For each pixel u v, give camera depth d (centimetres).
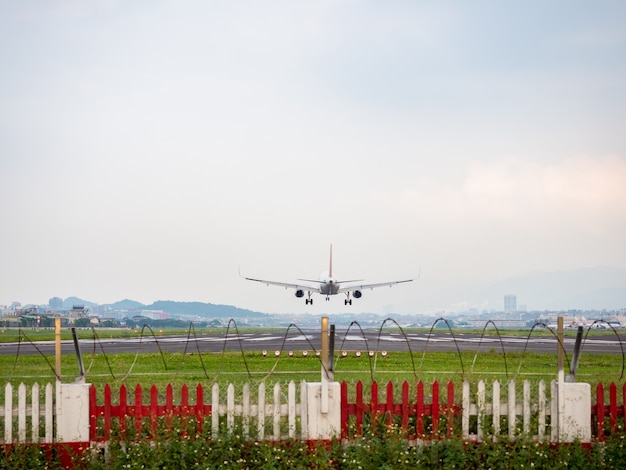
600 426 1628
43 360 3691
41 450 1547
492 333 9881
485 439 1570
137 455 1497
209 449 1523
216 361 3584
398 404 1630
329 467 1488
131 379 2683
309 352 4047
